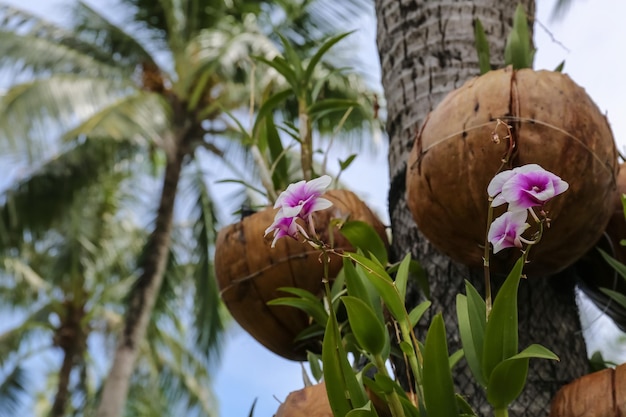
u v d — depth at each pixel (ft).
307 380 5.96
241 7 32.58
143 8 32.76
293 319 6.25
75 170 32.60
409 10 6.59
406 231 6.23
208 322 32.22
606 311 6.28
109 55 33.01
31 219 32.65
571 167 5.49
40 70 31.73
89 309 38.96
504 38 6.48
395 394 5.22
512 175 5.04
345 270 5.41
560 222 5.53
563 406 5.49
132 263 39.58
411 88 6.44
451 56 6.41
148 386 38.06
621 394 5.36
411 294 6.09
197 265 32.60
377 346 5.27
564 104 5.55
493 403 5.14
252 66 7.16
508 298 5.07
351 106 6.79
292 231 5.21
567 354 5.87
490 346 5.10
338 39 6.64
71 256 33.58
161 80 33.14
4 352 38.19
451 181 5.59
